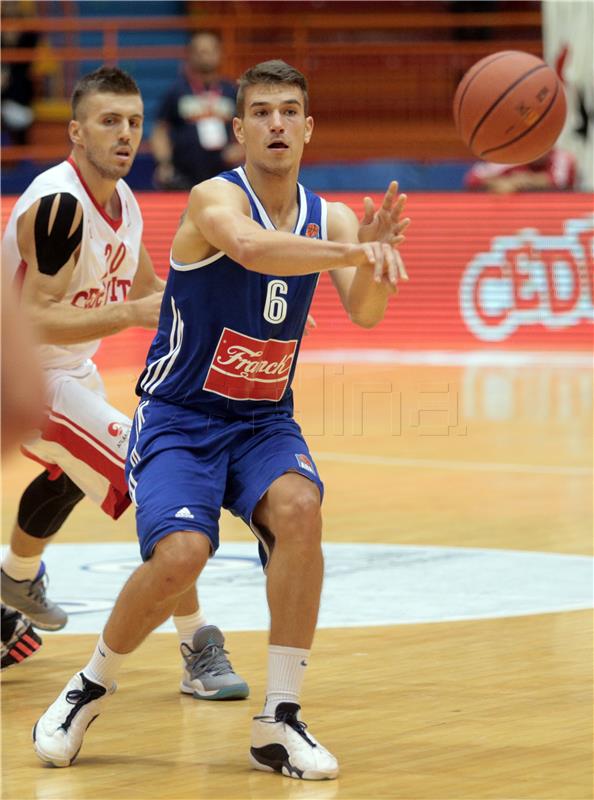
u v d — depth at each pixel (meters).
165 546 9.84
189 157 43.16
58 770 9.96
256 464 10.33
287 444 10.46
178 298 10.48
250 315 10.34
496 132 14.52
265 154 10.37
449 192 48.59
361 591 16.41
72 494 13.65
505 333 46.59
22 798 9.20
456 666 12.89
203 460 10.38
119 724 11.32
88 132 13.08
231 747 10.59
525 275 46.50
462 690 12.02
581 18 47.06
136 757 10.30
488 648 13.59
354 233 10.88
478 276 46.59
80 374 13.40
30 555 13.72
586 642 13.80
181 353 10.54
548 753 10.09
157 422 10.59
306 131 10.84
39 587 13.97
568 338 46.34
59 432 13.00
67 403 12.98
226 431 10.50
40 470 26.69
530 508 22.30
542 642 13.82
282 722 9.80
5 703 12.05
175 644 14.44
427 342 46.75
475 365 43.19
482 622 14.74
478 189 47.84
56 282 12.76
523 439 29.89
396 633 14.29
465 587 16.58
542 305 46.50
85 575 17.62
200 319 10.38
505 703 11.57
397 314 46.88
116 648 10.12
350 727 10.90
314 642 13.95
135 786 9.50
